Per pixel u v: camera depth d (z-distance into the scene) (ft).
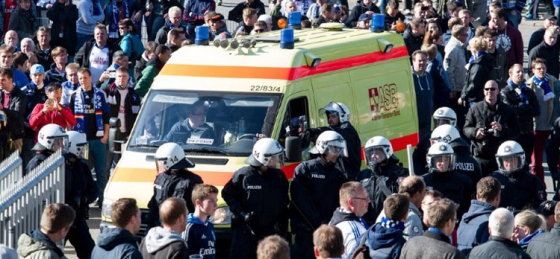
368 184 66.23
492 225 50.24
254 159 64.90
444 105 102.83
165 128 72.59
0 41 132.77
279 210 65.46
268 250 43.98
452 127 72.43
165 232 51.29
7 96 85.46
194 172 68.90
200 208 57.16
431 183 67.56
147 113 73.51
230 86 72.64
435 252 48.29
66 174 67.82
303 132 72.13
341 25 86.38
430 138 73.67
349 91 77.25
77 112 86.94
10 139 84.12
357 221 56.08
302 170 66.44
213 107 72.23
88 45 108.78
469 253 51.42
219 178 68.18
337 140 66.33
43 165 65.26
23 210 62.23
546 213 61.62
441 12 144.66
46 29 109.50
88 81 86.89
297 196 66.08
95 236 81.30
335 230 46.80
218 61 74.08
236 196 65.10
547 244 52.75
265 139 65.26
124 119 88.63
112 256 49.03
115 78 90.27
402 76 83.41
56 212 49.42
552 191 99.60
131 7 135.03
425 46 104.32
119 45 110.93
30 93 89.51
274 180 65.16
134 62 111.45
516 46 118.62
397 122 82.38
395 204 51.42
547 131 97.86
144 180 69.51
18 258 45.19
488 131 83.15
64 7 125.59
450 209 49.08
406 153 83.15
